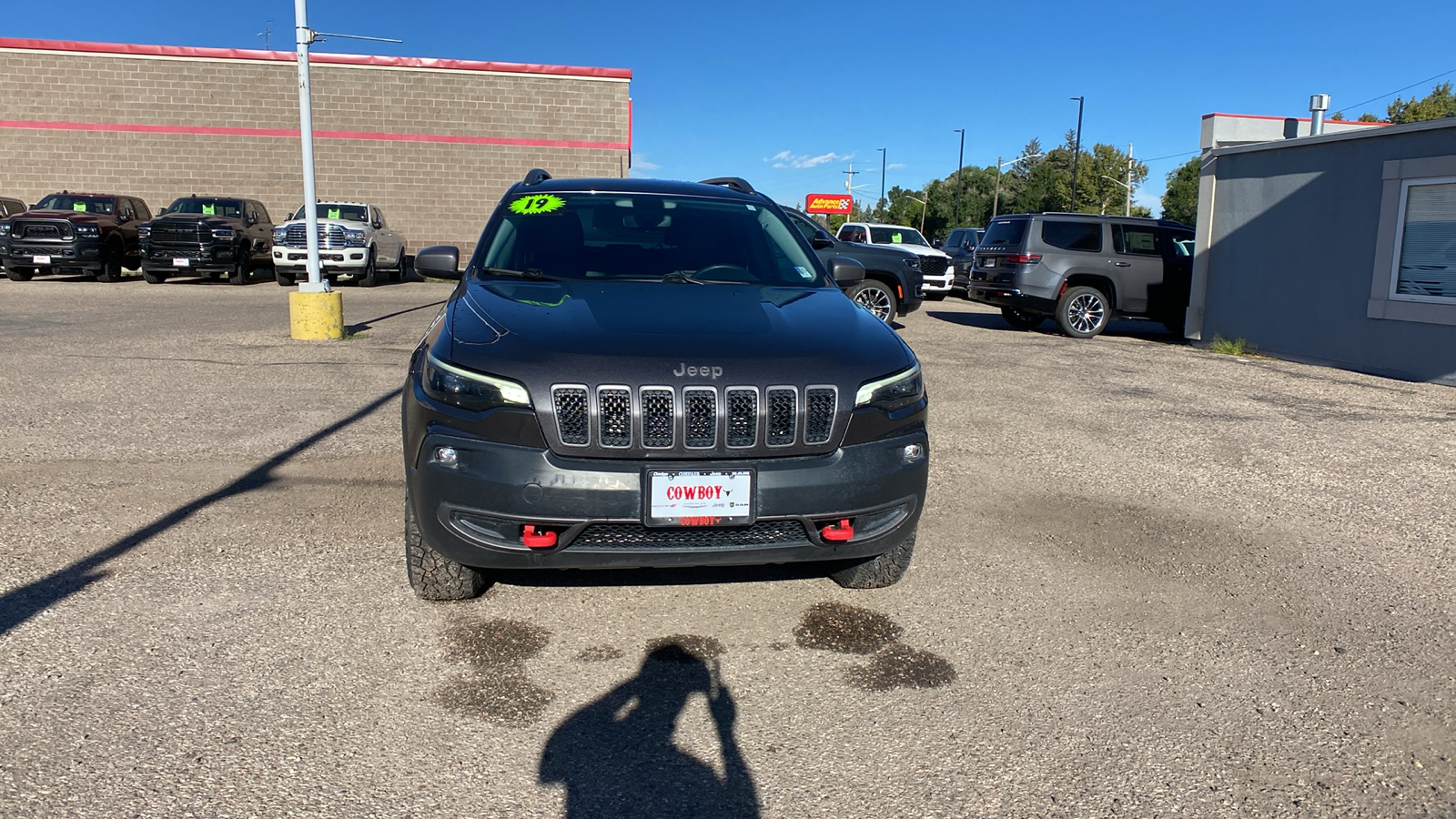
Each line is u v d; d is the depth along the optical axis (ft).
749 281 14.90
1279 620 12.78
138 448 19.90
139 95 77.51
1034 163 299.79
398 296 60.80
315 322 36.86
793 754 9.25
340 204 68.44
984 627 12.29
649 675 10.78
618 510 10.59
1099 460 21.26
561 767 8.93
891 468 11.50
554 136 82.33
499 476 10.61
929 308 63.10
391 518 15.84
